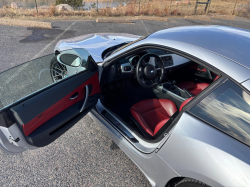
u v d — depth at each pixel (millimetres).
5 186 2041
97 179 2146
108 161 2373
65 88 1714
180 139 1354
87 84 1946
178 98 2773
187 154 1308
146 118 2334
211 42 1554
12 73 1589
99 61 2584
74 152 2484
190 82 3176
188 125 1339
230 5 27438
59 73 1884
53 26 8828
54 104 1626
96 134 2799
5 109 1318
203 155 1225
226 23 12578
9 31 7664
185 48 1546
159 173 1616
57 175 2174
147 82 2641
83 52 2010
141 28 9469
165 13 15133
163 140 1537
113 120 2297
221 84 1276
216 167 1162
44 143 1642
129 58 2980
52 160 2361
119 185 2090
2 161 2328
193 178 1306
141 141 1946
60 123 1689
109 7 14469
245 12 17703
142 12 14977
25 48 5871
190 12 16781
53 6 12562
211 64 1339
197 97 1390
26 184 2066
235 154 1125
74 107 1848
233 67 1260
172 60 3279
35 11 12445
